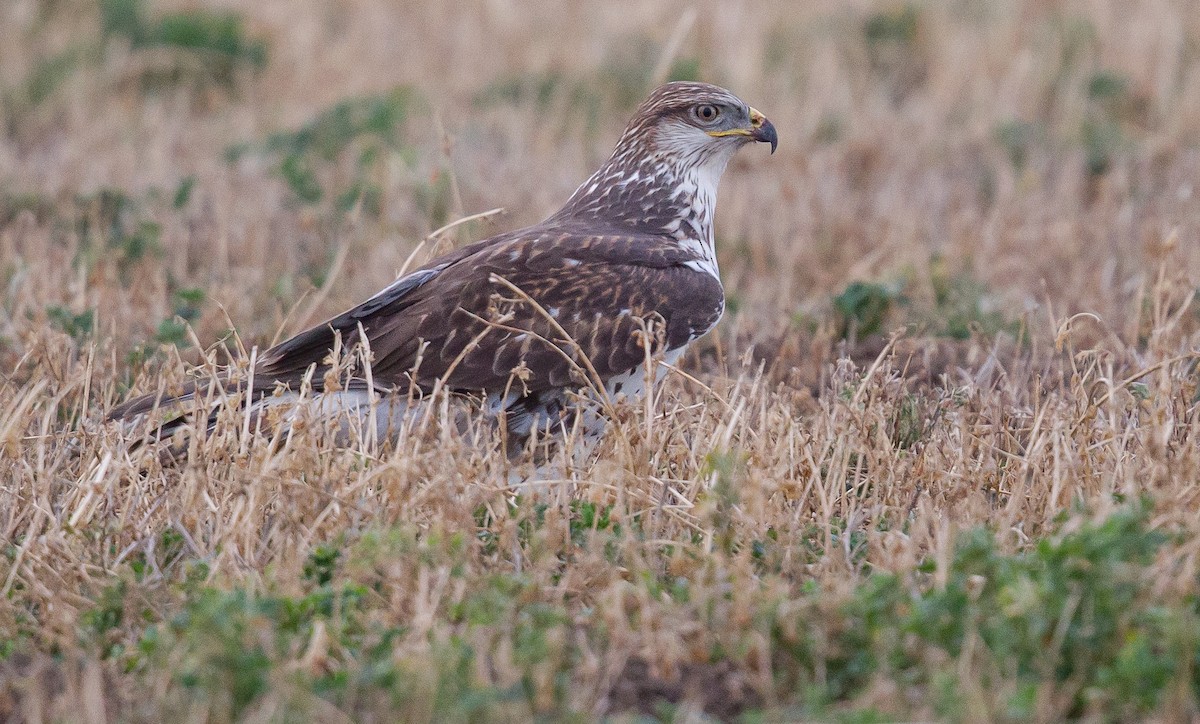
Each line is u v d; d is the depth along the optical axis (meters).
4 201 17.27
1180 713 6.69
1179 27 23.16
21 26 24.83
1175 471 8.99
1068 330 10.84
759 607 7.58
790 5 25.53
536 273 10.82
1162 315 12.60
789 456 9.68
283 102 22.64
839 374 11.30
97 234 15.28
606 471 9.35
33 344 11.75
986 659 7.12
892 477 9.68
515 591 7.99
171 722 6.97
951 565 7.86
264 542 8.72
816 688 6.99
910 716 6.82
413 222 16.70
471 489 9.03
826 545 8.62
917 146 20.41
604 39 24.28
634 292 10.88
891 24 24.23
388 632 7.57
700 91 12.14
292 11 25.89
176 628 7.54
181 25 24.05
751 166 19.80
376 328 10.70
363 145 19.08
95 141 20.48
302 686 6.96
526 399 10.60
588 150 20.69
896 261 15.59
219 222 16.22
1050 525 8.91
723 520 8.52
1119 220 16.58
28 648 7.91
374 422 9.98
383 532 8.23
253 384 10.48
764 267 15.98
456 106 21.98
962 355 13.47
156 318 13.30
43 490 9.20
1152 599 7.40
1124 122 21.34
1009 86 21.88
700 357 13.62
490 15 25.34
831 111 21.77
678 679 7.35
